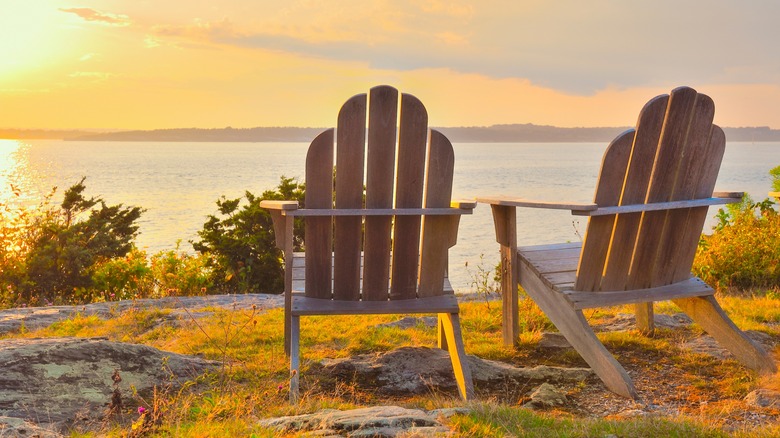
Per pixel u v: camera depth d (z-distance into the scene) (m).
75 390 3.65
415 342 5.09
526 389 3.99
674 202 4.03
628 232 4.03
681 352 4.60
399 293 4.02
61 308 7.41
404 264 3.98
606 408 3.62
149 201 126.62
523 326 5.36
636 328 5.20
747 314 5.80
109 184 184.62
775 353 4.54
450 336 4.09
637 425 2.99
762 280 8.90
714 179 4.23
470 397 3.69
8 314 7.01
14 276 13.31
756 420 3.32
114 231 23.36
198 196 140.00
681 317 5.60
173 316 6.38
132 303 7.58
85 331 6.03
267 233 21.33
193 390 3.94
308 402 3.46
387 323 5.72
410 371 4.29
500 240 4.89
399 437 2.69
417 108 3.75
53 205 17.14
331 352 4.80
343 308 3.92
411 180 3.83
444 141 3.81
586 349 4.01
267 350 4.87
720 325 4.32
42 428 3.08
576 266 4.49
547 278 4.29
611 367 3.82
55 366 3.75
